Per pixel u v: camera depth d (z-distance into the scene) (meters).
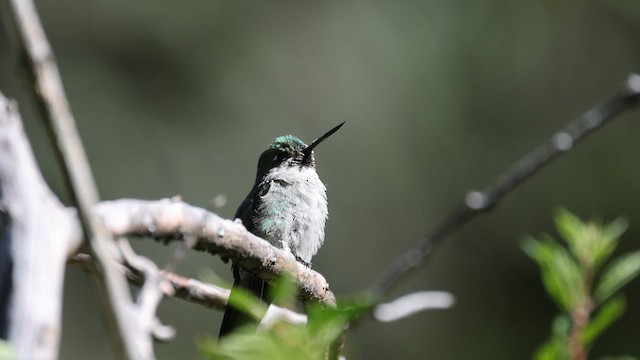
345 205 14.50
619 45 15.85
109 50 14.74
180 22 14.91
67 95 14.32
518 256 14.92
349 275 14.32
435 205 14.78
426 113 15.07
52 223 2.13
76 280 13.63
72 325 13.41
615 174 15.06
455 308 14.59
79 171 1.95
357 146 14.74
